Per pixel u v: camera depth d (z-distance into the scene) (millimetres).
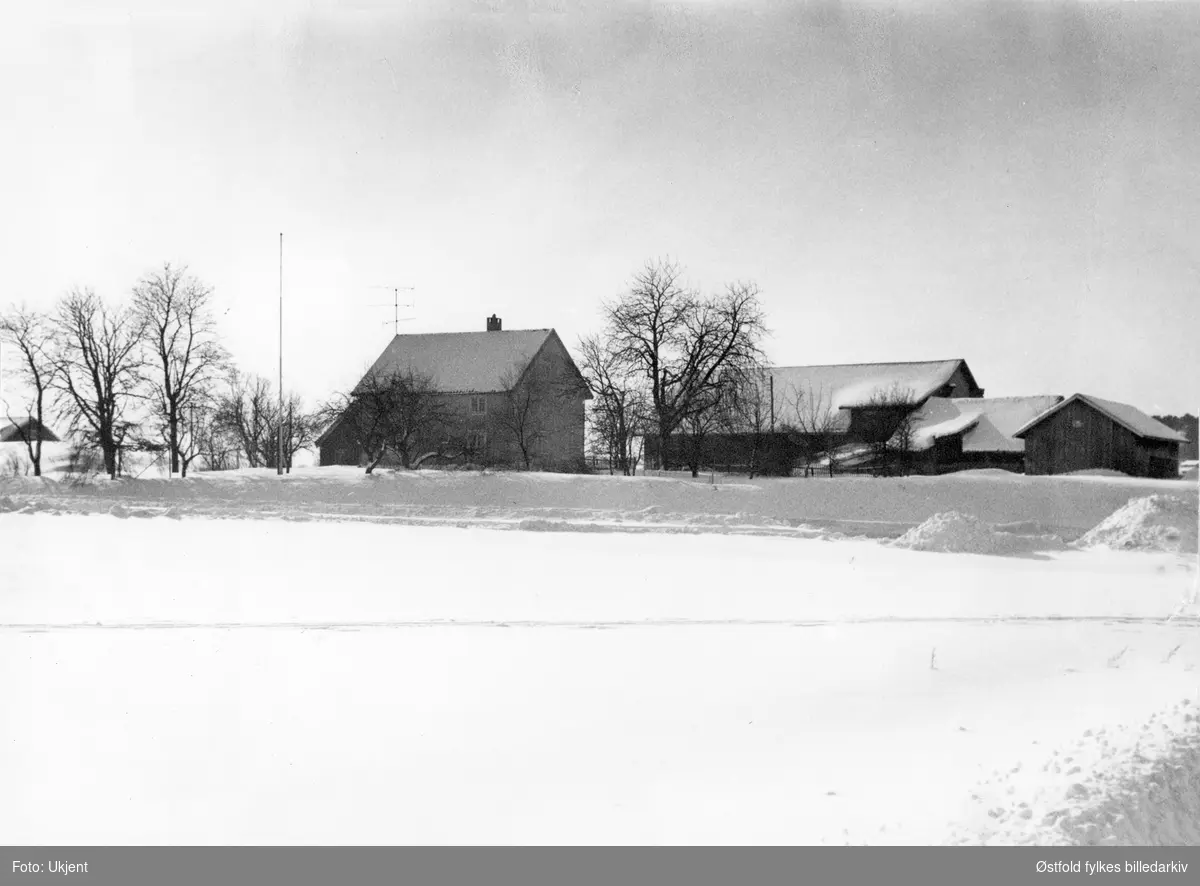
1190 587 23625
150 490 53969
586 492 50062
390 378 67750
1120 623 19016
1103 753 9969
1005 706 12773
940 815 8859
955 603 21531
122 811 9797
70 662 15898
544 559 29141
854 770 10289
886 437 78188
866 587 23891
